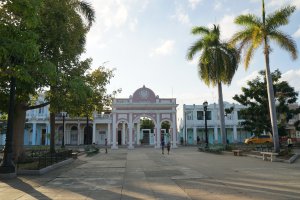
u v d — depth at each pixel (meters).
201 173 14.58
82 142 58.16
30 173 14.39
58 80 15.72
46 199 9.03
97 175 14.39
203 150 34.97
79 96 16.59
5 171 13.38
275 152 23.03
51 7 16.84
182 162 20.92
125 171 15.91
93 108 23.58
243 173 14.34
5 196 9.53
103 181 12.48
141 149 44.00
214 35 32.91
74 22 18.77
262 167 16.97
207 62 32.03
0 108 18.86
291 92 36.72
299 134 52.25
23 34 9.71
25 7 9.12
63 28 17.11
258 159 22.83
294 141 46.72
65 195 9.62
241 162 20.34
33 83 13.70
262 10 25.23
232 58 32.16
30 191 10.36
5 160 13.55
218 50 32.06
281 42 24.58
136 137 59.47
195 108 62.19
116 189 10.61
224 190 10.05
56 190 10.51
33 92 15.34
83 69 19.91
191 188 10.55
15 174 13.67
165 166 18.27
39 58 11.38
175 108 49.53
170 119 49.25
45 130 58.28
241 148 32.44
